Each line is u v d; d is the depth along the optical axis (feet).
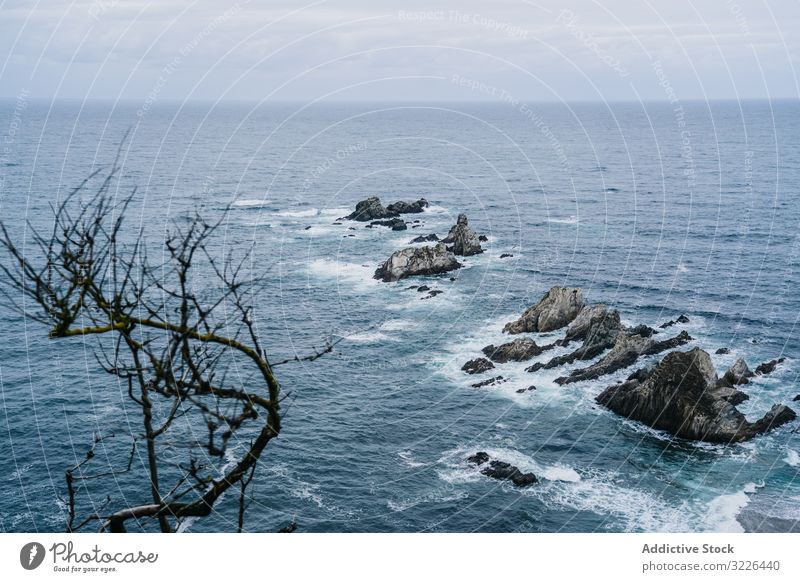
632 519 106.01
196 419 125.18
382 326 180.86
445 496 111.14
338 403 138.00
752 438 127.85
